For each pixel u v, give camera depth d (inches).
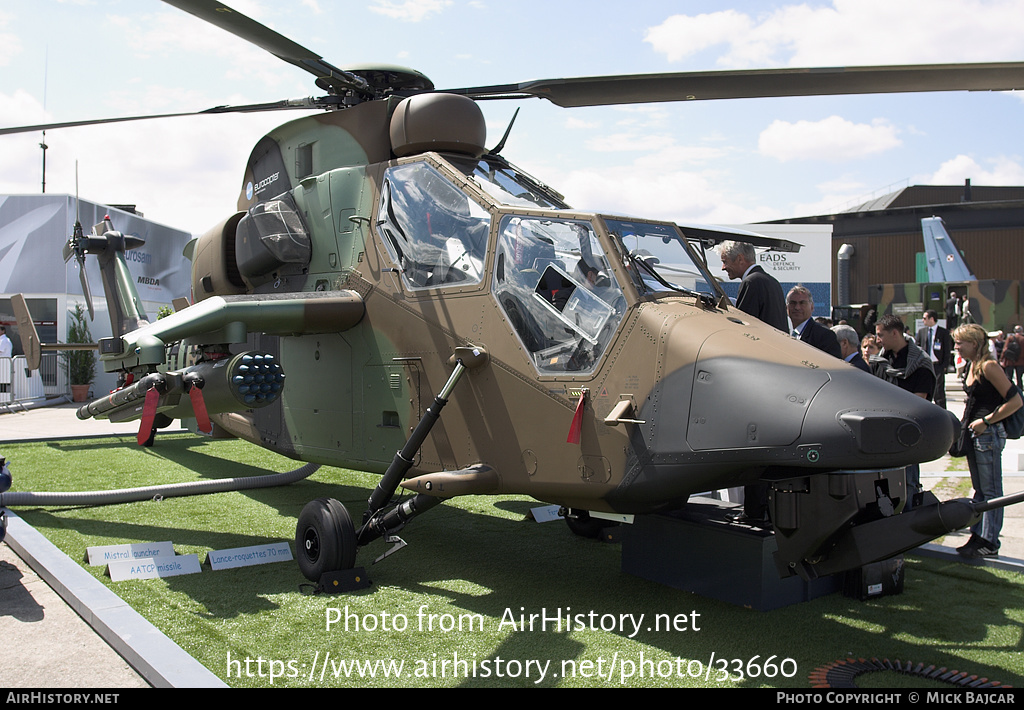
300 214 234.4
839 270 1274.6
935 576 191.8
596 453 154.6
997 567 197.8
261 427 258.7
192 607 162.9
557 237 171.2
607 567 198.2
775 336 150.3
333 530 173.9
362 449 211.9
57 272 727.1
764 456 130.6
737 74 190.5
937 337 428.8
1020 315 831.1
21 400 671.8
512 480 169.8
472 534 232.8
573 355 161.3
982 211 1268.5
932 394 218.8
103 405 222.5
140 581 181.2
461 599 170.9
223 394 189.9
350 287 214.7
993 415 194.5
